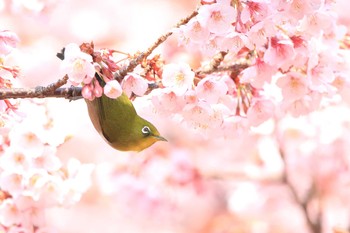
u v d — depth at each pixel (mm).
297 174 18797
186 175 17875
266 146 18250
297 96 8430
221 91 7898
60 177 10258
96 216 23141
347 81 8914
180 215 22312
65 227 22859
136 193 17891
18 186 9883
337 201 19719
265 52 7930
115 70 7930
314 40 8398
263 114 8781
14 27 18844
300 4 7637
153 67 8312
